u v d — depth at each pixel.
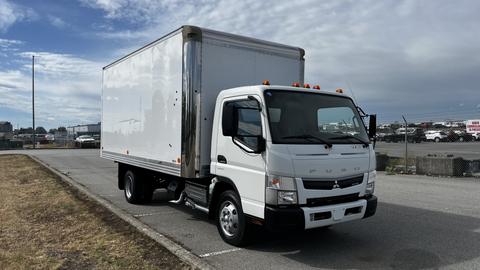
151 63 8.23
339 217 5.58
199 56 6.75
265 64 7.58
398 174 16.19
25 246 6.05
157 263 5.35
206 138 6.78
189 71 6.70
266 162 5.41
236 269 5.28
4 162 22.53
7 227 7.19
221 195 6.46
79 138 51.34
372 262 5.55
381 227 7.42
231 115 5.55
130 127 9.38
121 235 6.68
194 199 7.30
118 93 10.22
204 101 6.78
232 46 7.12
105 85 11.30
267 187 5.39
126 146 9.64
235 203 6.12
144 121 8.57
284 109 5.71
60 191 11.28
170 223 7.83
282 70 7.85
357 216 5.82
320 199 5.51
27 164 20.98
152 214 8.68
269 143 5.40
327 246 6.30
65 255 5.65
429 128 68.69
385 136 54.44
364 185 5.98
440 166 15.49
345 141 5.95
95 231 6.93
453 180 14.16
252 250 6.09
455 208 9.12
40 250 5.86
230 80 7.10
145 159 8.52
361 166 5.95
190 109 6.70
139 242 6.29
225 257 5.76
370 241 6.55
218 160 6.45
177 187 8.04
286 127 5.61
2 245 6.11
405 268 5.30
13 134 88.00
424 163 15.93
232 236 6.24
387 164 17.97
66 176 15.52
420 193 11.25
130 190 9.91
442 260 5.58
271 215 5.32
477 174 15.16
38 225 7.36
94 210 8.68
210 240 6.62
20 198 10.11
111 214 8.29
